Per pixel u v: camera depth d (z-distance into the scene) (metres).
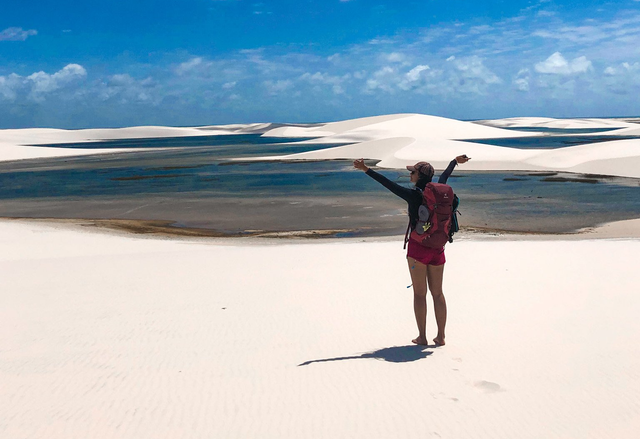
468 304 6.22
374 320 5.70
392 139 61.41
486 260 9.78
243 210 25.52
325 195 29.88
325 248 13.04
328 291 7.37
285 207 26.03
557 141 97.75
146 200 29.91
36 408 3.46
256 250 13.16
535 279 7.66
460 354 4.37
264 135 167.88
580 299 6.30
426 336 5.01
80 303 7.23
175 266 10.52
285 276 8.82
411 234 4.45
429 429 3.00
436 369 4.00
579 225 19.92
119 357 4.64
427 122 138.75
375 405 3.35
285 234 19.33
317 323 5.66
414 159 49.69
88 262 11.62
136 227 21.48
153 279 9.05
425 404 3.35
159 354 4.71
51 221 23.33
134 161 66.06
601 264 8.88
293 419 3.18
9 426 3.18
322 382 3.80
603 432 2.94
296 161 57.62
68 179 44.16
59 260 12.32
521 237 16.86
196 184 37.69
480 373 3.88
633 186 31.45
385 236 18.27
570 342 4.61
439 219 4.34
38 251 15.30
